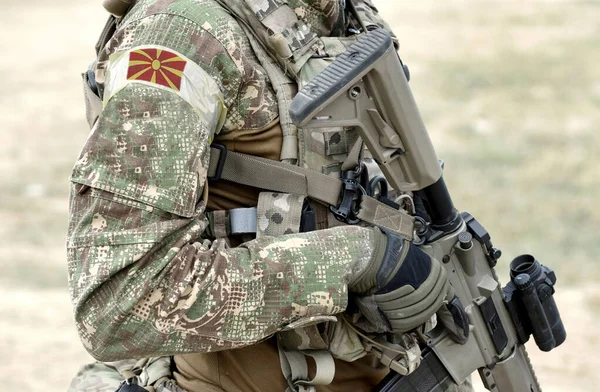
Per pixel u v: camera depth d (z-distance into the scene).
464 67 28.78
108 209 3.37
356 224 3.84
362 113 3.63
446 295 3.85
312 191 3.74
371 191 3.94
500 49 30.91
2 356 10.55
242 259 3.50
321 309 3.54
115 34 3.62
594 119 22.69
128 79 3.43
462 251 4.06
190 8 3.57
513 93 25.50
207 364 3.94
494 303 4.16
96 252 3.35
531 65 28.58
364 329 3.83
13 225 16.64
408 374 3.93
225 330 3.46
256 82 3.67
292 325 3.53
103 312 3.36
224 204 3.78
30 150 22.45
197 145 3.43
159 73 3.44
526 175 18.42
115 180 3.36
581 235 14.94
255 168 3.71
